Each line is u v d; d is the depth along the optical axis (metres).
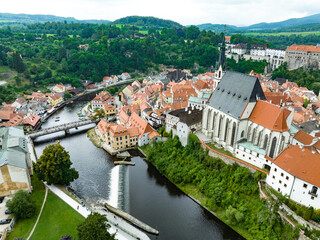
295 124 132.75
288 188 85.38
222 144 124.31
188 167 118.50
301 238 76.31
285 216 82.50
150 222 94.44
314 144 98.62
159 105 193.62
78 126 173.62
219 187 102.19
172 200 106.62
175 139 133.38
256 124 108.69
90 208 97.56
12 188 99.25
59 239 76.44
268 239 80.69
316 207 78.62
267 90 187.62
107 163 134.25
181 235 89.00
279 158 89.94
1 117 176.25
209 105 130.50
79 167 130.12
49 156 103.56
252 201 95.50
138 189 113.44
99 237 67.56
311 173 80.12
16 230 85.19
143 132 146.12
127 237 83.81
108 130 148.88
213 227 92.44
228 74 127.44
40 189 106.12
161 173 124.62
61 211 94.06
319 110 180.12
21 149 110.69
